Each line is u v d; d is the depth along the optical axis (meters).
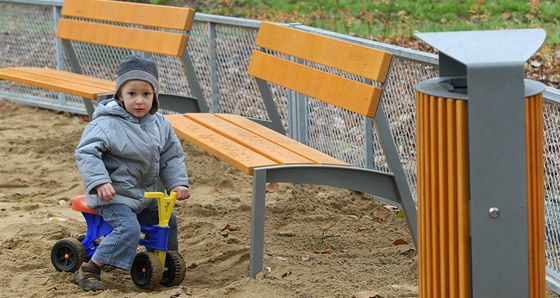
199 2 20.28
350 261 7.74
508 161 5.01
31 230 8.55
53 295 7.00
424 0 17.73
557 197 6.86
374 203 9.50
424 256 5.37
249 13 18.89
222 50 11.48
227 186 10.40
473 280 5.11
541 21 16.06
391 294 6.81
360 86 7.48
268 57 9.26
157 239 7.11
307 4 18.86
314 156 7.64
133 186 7.17
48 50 14.09
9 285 7.28
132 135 7.09
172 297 6.82
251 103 11.16
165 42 10.61
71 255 7.40
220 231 8.55
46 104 14.12
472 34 5.50
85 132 7.10
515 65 4.95
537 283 5.23
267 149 7.86
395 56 8.48
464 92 5.30
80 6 12.19
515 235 5.07
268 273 7.29
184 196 7.30
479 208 5.05
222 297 6.81
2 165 11.25
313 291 6.91
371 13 17.27
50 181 10.62
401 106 8.67
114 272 7.65
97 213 7.25
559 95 6.53
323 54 8.20
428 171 5.25
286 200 9.56
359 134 9.50
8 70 12.39
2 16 14.66
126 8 11.38
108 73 13.13
